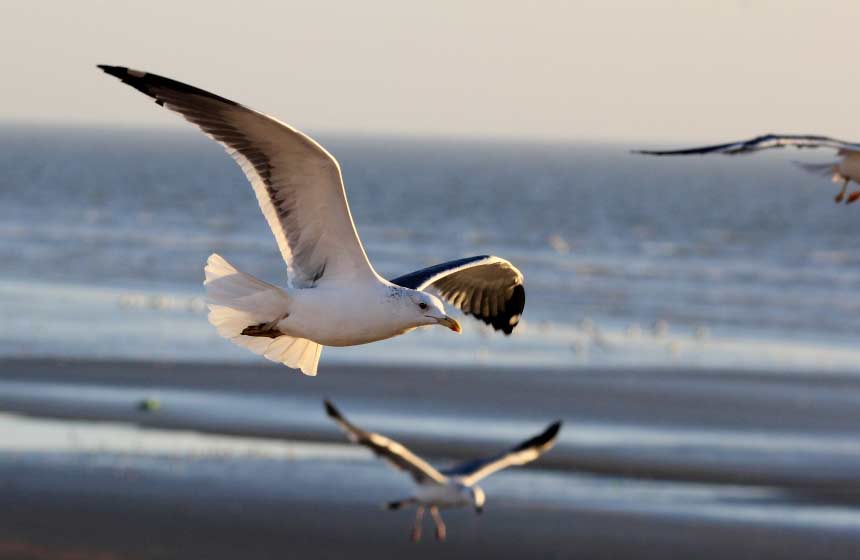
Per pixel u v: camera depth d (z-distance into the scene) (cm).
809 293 5062
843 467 2256
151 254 5662
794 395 2908
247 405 2633
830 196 16162
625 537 1858
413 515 1905
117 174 15438
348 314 890
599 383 2984
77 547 1767
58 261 5216
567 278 5362
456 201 11988
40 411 2523
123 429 2397
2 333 3419
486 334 3659
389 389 2844
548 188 16375
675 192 16112
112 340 3362
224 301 880
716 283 5344
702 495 2070
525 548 1806
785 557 1808
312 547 1791
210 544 1789
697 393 2903
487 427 2523
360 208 10194
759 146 1044
